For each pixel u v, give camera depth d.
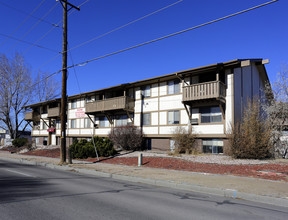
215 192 7.70
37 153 24.14
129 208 5.70
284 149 15.72
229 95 17.20
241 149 14.08
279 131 15.14
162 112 21.17
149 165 14.23
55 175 11.38
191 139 18.11
